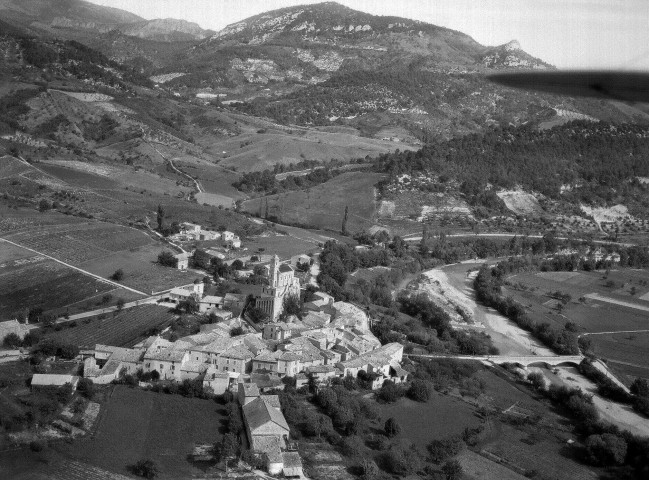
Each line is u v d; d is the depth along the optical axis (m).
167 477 168.75
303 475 179.12
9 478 160.38
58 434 180.88
